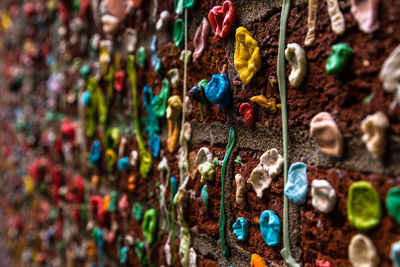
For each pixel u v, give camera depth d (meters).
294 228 0.28
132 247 0.49
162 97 0.41
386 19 0.23
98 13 0.55
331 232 0.26
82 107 0.62
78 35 0.63
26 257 0.96
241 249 0.33
